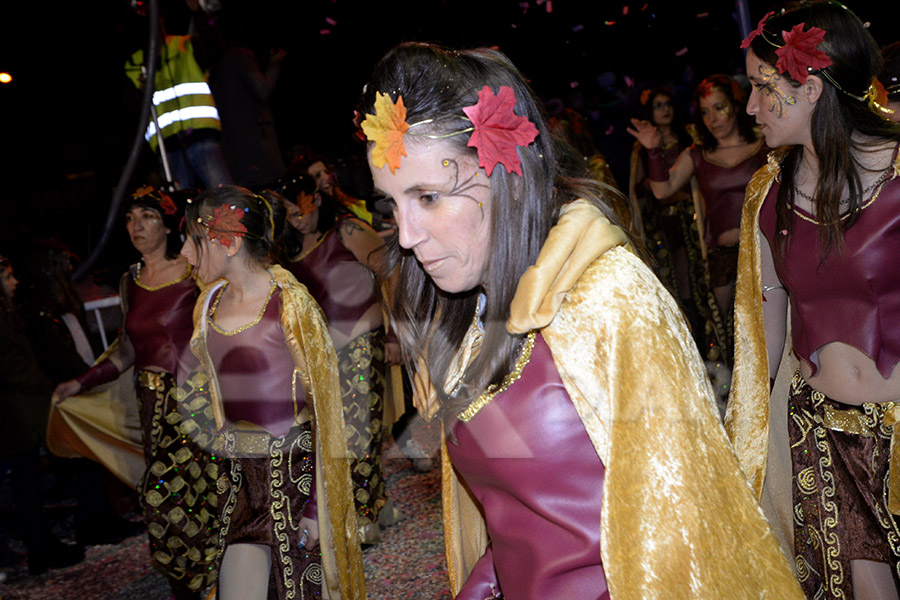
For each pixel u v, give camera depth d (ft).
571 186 4.49
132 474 14.88
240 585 9.11
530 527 4.46
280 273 9.48
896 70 8.29
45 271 15.81
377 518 13.03
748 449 7.96
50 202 19.38
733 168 16.57
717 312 17.03
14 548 16.56
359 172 16.47
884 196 6.82
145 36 16.96
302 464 9.27
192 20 17.22
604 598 4.31
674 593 4.01
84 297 19.10
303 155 13.16
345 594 9.41
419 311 4.88
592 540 4.29
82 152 19.52
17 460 14.84
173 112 16.89
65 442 14.64
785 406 8.00
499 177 4.16
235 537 9.21
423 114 4.04
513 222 4.20
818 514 7.66
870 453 7.29
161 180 17.07
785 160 7.53
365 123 4.09
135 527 16.58
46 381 14.85
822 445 7.57
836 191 6.92
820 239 7.10
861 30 6.86
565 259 4.15
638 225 19.40
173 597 13.29
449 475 5.32
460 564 5.41
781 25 7.00
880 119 6.82
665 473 4.02
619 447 4.09
